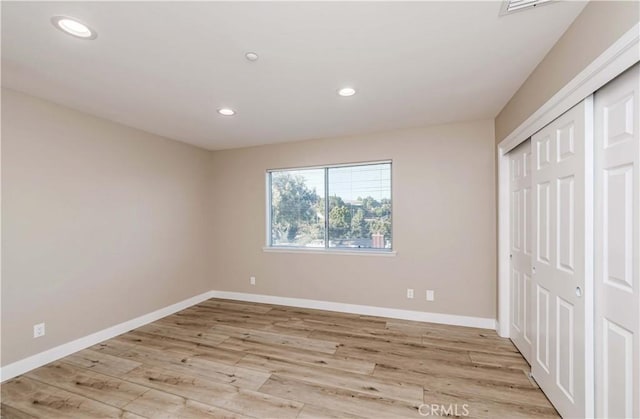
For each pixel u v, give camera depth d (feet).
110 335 9.73
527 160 7.57
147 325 10.89
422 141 10.96
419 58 6.16
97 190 9.50
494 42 5.59
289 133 11.75
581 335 4.99
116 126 10.17
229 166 14.26
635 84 3.90
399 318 11.28
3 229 7.29
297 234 13.41
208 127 10.87
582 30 4.72
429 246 10.88
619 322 4.28
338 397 6.46
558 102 5.52
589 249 4.84
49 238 8.19
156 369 7.70
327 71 6.68
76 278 8.83
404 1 4.45
